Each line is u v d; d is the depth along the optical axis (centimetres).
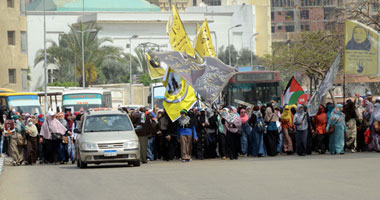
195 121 4203
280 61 9075
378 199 2025
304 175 2839
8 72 11800
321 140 4484
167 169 3447
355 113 4525
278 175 2869
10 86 11825
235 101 6562
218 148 4403
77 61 16038
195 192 2319
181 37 4716
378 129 4444
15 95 7838
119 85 15500
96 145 3725
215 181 2684
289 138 4578
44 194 2430
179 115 4309
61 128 4506
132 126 3953
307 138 4422
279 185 2469
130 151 3744
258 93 6581
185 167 3584
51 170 3744
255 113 4462
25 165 4572
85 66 16025
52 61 16712
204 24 4900
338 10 6850
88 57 16112
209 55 4878
